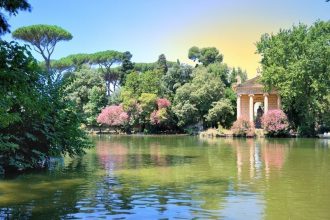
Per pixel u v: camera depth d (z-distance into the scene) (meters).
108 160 25.86
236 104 75.50
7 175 18.86
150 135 71.75
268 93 68.06
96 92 87.06
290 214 11.38
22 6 10.49
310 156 28.77
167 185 16.11
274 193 14.38
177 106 75.69
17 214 11.21
